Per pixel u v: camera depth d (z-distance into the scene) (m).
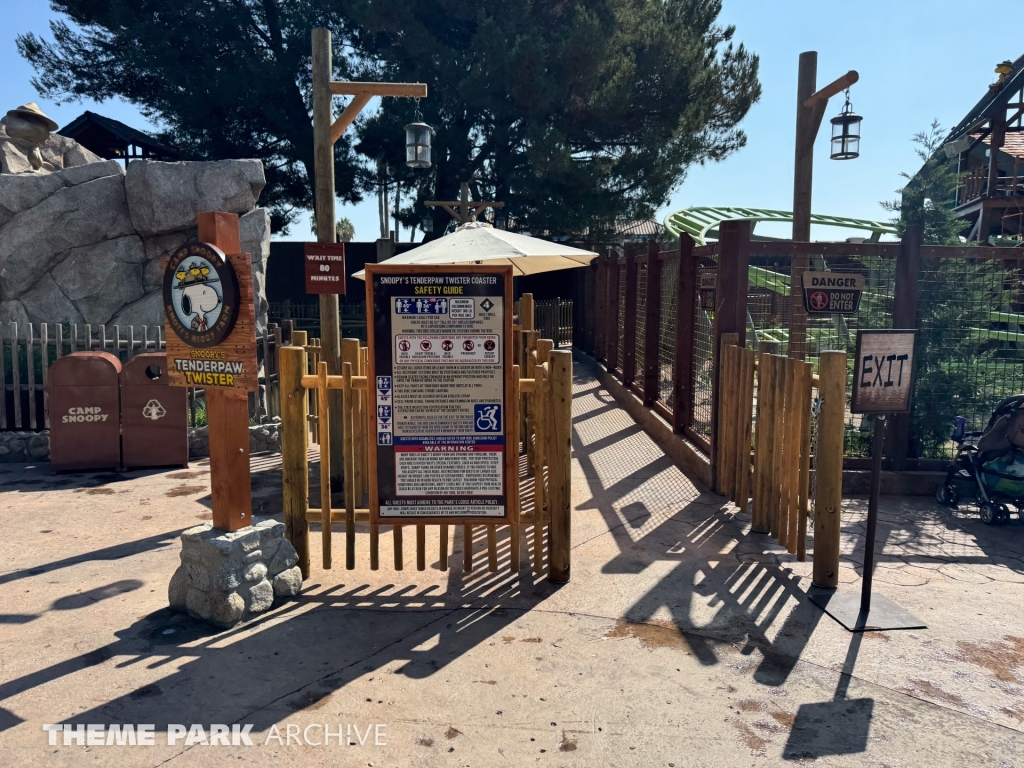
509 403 4.89
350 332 21.33
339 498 7.09
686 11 23.45
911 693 3.72
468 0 20.42
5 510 6.80
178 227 12.40
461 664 4.00
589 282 17.02
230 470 4.52
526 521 5.14
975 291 7.61
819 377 4.93
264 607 4.65
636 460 8.65
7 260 11.61
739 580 5.15
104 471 8.26
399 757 3.21
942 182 10.59
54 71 23.59
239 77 20.94
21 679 3.82
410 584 5.09
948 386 7.53
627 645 4.21
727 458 7.03
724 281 7.19
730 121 23.75
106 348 9.33
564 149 19.14
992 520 6.39
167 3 21.12
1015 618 4.59
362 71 22.59
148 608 4.70
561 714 3.53
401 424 4.90
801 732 3.39
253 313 4.42
